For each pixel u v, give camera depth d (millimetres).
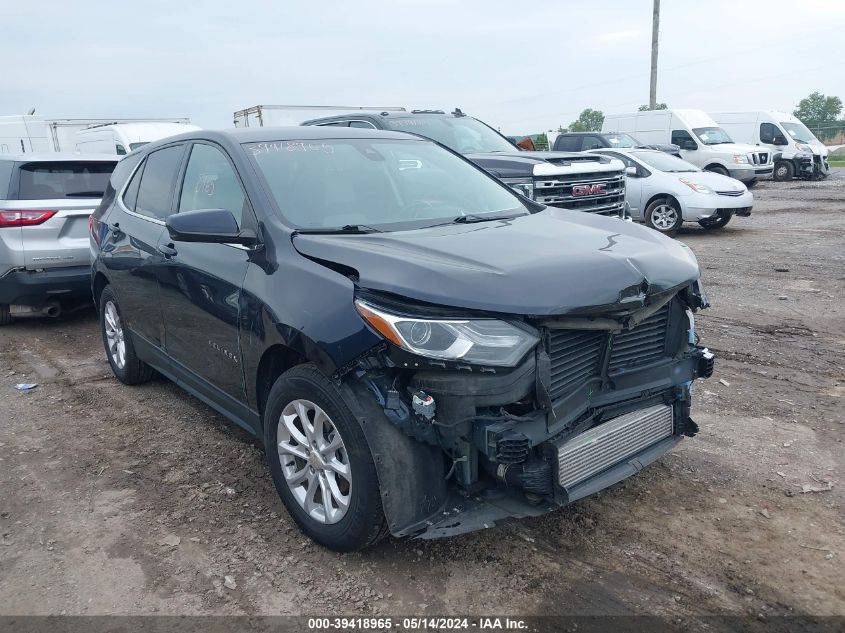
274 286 3350
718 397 5082
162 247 4426
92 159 7574
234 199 3895
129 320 5164
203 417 4996
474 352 2754
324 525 3240
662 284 3146
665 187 13109
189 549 3371
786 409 4844
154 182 4957
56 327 7707
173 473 4145
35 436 4723
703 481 3902
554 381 2947
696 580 3074
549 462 2930
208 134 4402
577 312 2850
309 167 4023
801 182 25188
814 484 3852
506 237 3465
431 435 2877
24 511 3748
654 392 3426
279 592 3051
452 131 10242
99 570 3227
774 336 6477
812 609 2887
